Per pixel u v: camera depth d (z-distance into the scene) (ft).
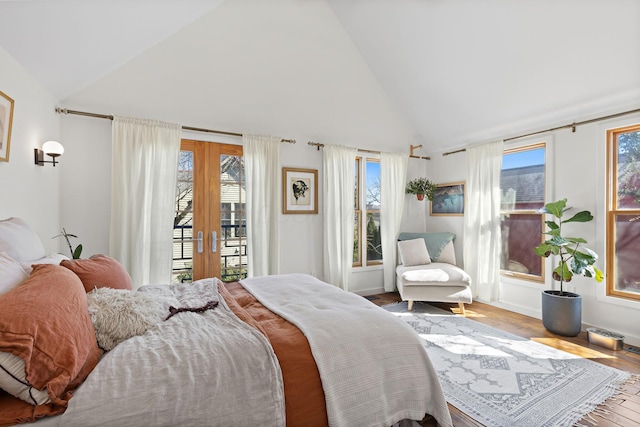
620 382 7.07
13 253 4.62
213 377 3.51
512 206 12.70
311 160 13.38
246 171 11.55
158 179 10.09
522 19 9.12
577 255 9.52
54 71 7.70
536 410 6.11
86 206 9.46
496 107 12.09
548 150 11.18
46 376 2.93
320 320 4.97
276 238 12.07
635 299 9.16
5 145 6.09
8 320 2.88
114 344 4.10
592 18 8.13
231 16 11.13
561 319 9.68
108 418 2.94
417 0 10.45
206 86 11.07
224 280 11.66
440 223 15.78
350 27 12.76
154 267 10.07
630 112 9.09
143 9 7.77
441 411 4.66
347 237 13.79
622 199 9.60
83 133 9.42
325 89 13.47
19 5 5.44
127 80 9.90
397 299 13.98
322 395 3.96
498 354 8.48
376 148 15.07
